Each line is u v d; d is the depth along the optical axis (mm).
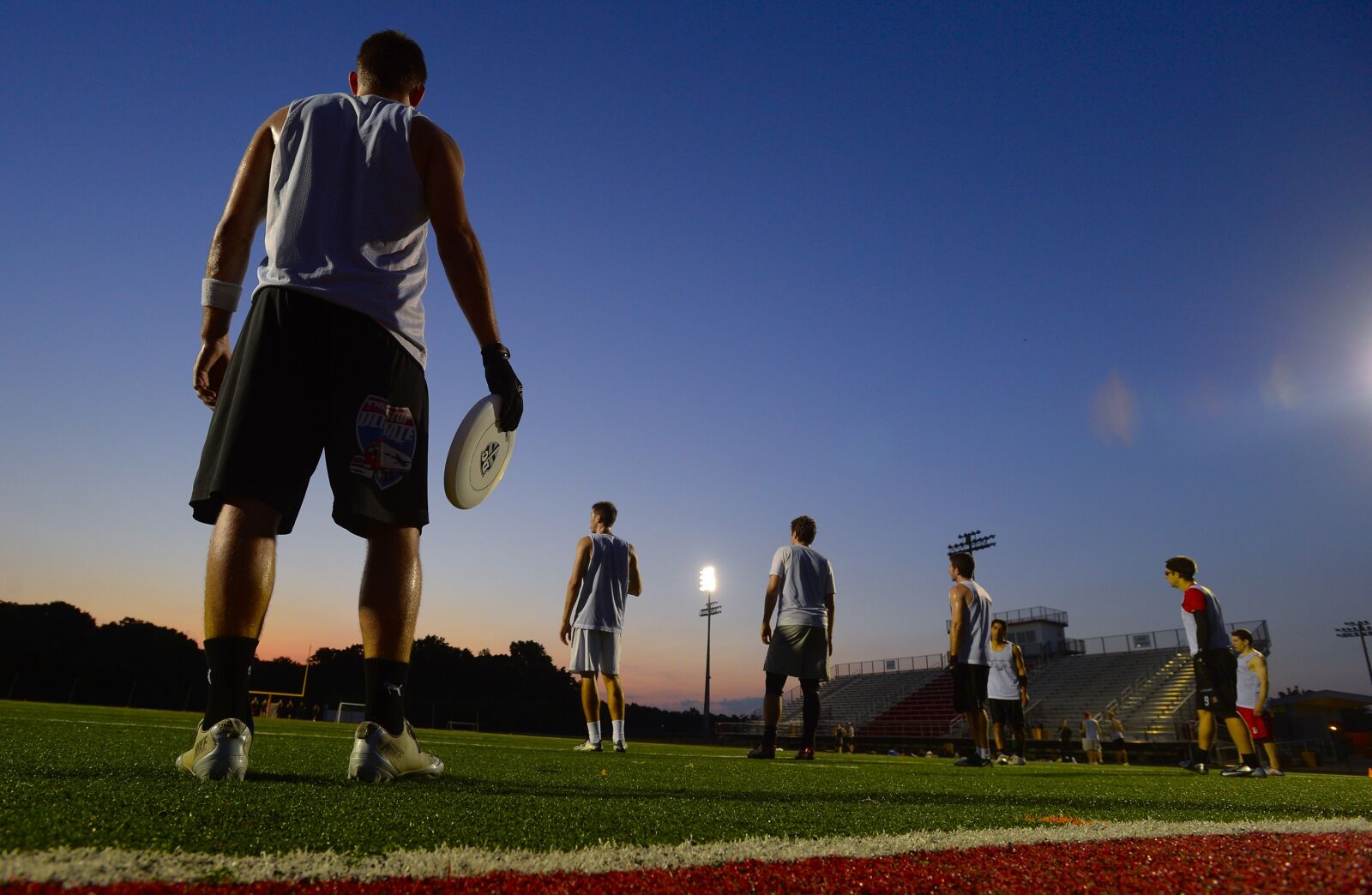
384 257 2125
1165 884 1051
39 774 1685
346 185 2131
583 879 992
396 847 1114
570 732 75188
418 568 2121
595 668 6602
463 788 1993
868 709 50750
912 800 2359
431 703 70875
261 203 2277
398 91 2506
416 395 2113
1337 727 49031
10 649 59844
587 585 6754
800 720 52125
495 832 1282
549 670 81500
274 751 3205
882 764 6852
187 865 922
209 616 1795
